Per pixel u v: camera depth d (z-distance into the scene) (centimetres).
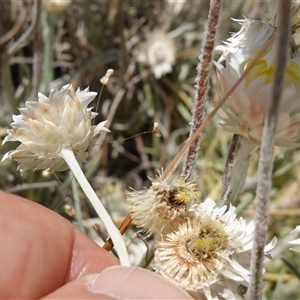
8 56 21
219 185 22
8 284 12
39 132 11
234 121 10
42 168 11
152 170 26
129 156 26
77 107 11
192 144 11
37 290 12
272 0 11
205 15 27
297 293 20
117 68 27
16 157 11
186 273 10
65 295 10
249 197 17
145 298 9
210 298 10
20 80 25
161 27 28
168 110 25
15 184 22
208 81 11
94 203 10
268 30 10
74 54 27
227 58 11
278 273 20
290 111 10
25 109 11
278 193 23
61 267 12
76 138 11
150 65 25
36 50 21
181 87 26
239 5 24
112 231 10
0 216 12
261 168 8
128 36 27
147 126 26
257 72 10
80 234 13
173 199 10
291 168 24
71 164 11
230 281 10
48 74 22
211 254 10
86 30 26
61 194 21
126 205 22
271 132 7
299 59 10
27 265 12
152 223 10
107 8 27
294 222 22
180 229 10
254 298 9
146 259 12
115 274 10
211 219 10
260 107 10
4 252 12
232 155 12
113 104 24
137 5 28
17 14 27
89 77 25
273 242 11
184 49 28
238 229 10
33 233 12
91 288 10
